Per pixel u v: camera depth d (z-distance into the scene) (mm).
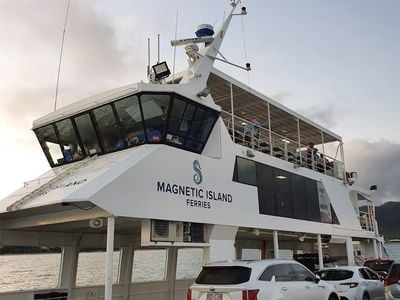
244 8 14711
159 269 15586
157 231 9977
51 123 12828
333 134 22016
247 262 8734
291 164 16688
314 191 18094
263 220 13898
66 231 12664
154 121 10914
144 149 10484
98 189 8703
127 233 13961
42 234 12172
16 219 11031
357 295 12203
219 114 12594
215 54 13188
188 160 11281
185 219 10656
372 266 18031
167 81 13516
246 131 15375
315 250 23906
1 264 16219
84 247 13328
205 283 8547
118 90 11133
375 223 24672
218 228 11797
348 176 22875
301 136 22031
